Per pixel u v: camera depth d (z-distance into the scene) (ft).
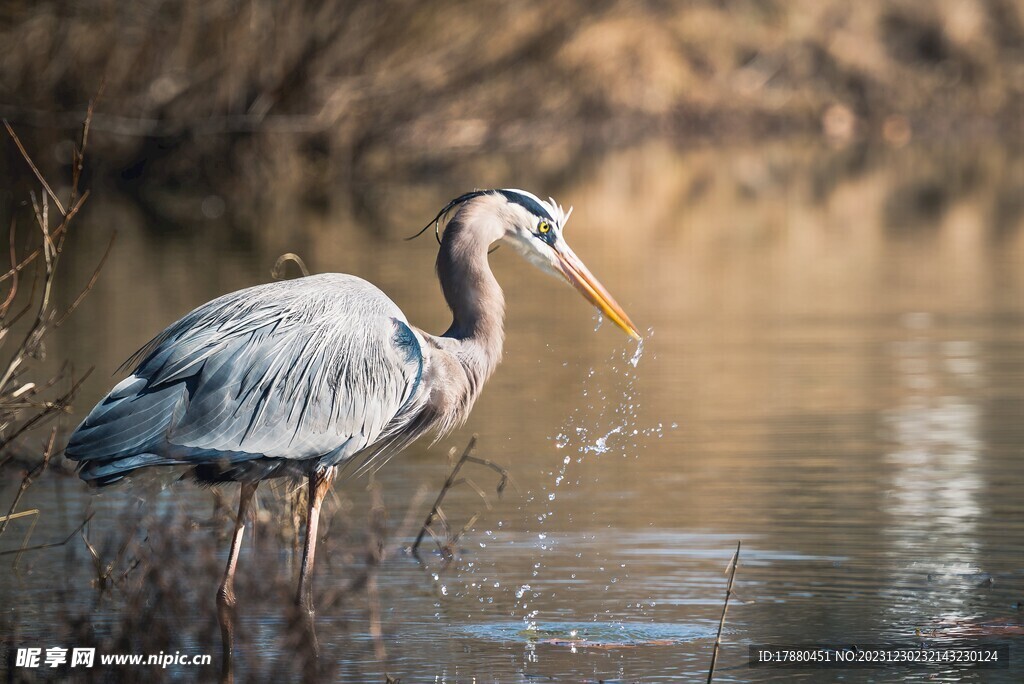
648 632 27.73
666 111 164.25
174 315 58.95
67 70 103.60
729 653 26.50
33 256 30.91
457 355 31.48
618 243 87.97
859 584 30.22
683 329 60.49
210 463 27.35
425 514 35.73
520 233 33.01
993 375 50.06
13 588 30.32
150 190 112.06
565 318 63.93
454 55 116.88
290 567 32.14
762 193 116.47
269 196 111.45
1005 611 28.45
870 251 83.87
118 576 30.83
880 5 181.37
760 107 170.81
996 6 182.19
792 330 59.82
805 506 35.60
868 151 153.89
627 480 38.27
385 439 30.96
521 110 131.85
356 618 28.76
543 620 28.53
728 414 45.27
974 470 38.45
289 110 111.24
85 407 43.91
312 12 108.27
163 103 108.47
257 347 27.78
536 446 42.06
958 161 142.41
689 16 171.94
